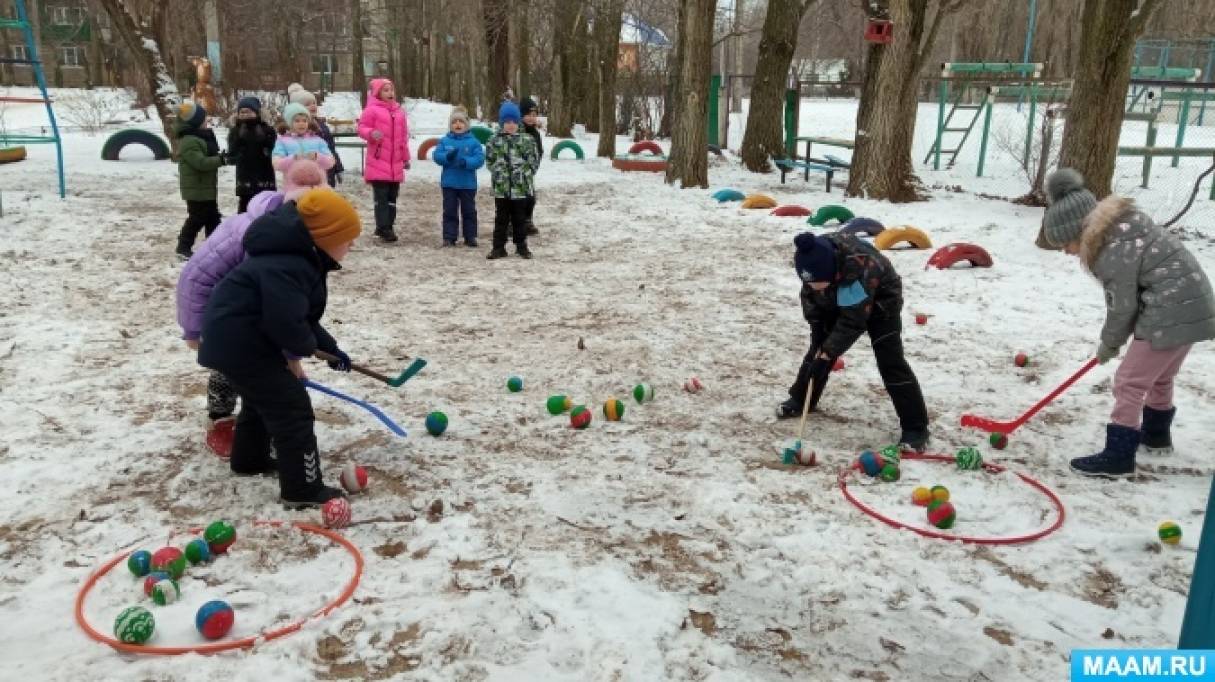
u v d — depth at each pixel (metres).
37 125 25.41
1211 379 6.08
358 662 3.06
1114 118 10.16
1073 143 10.38
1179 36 35.56
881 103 13.16
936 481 4.52
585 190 14.98
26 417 5.10
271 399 3.95
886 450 4.67
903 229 10.15
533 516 4.07
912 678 3.03
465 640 3.17
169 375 5.87
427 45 42.53
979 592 3.54
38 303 7.47
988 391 5.87
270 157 9.56
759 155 17.91
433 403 5.49
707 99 14.88
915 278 8.84
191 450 4.71
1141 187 16.23
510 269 9.30
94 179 14.59
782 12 17.19
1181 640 2.30
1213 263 9.56
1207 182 16.89
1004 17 41.25
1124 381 4.54
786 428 5.21
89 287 8.03
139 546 3.77
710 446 4.91
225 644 3.10
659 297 8.18
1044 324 7.33
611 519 4.05
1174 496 4.39
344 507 3.95
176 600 3.36
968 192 15.70
